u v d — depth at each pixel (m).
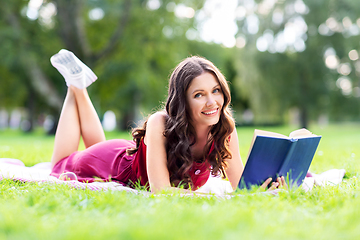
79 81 3.88
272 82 19.72
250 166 2.63
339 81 20.97
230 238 1.44
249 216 1.79
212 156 2.96
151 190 2.79
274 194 2.46
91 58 16.09
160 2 16.31
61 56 3.87
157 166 2.81
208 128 2.93
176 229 1.57
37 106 27.08
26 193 2.57
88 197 2.41
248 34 19.80
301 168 2.90
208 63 2.79
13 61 16.16
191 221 1.71
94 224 1.70
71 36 15.54
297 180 2.93
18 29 15.67
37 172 3.71
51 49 17.19
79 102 3.99
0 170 3.39
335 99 20.84
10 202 2.28
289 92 19.97
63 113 3.95
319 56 20.11
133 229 1.55
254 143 2.55
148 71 19.39
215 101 2.74
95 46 17.89
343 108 21.09
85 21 17.80
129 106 23.34
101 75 19.80
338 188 2.73
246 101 33.44
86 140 4.07
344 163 4.54
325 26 20.00
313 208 2.12
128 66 19.39
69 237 1.48
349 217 1.83
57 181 2.96
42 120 36.34
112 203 2.14
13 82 20.31
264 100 19.97
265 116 21.09
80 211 2.06
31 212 1.96
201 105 2.71
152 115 2.97
